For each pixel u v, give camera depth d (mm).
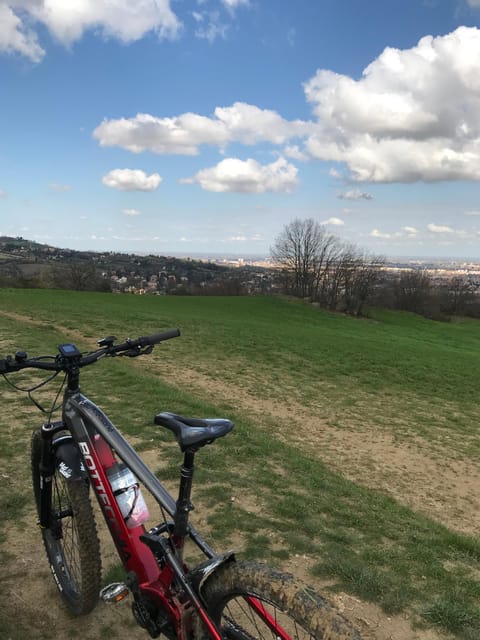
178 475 5887
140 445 6930
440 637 3352
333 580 3891
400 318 81312
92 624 3062
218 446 7492
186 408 9617
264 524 4773
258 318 52438
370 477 9961
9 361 2738
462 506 9023
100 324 27203
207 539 4367
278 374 20141
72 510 2916
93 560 2822
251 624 2650
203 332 29156
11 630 2945
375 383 21234
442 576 4277
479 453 12711
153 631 2494
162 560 2562
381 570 4203
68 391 2994
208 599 2227
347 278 80312
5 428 7137
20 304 34625
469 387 23000
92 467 2791
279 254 91750
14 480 5246
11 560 3707
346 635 1736
